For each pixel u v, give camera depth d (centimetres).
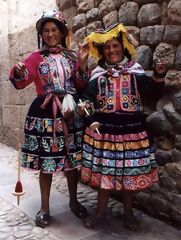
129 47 223
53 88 229
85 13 304
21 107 455
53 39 232
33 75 227
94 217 239
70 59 238
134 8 253
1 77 504
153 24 241
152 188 250
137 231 233
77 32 311
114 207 270
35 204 277
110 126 217
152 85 221
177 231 231
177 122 227
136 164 215
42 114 230
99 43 222
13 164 398
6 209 269
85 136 231
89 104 222
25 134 236
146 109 250
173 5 223
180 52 224
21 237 225
